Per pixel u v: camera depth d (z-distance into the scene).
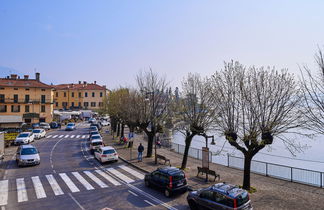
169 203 12.26
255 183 14.96
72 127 51.91
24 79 61.91
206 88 17.78
